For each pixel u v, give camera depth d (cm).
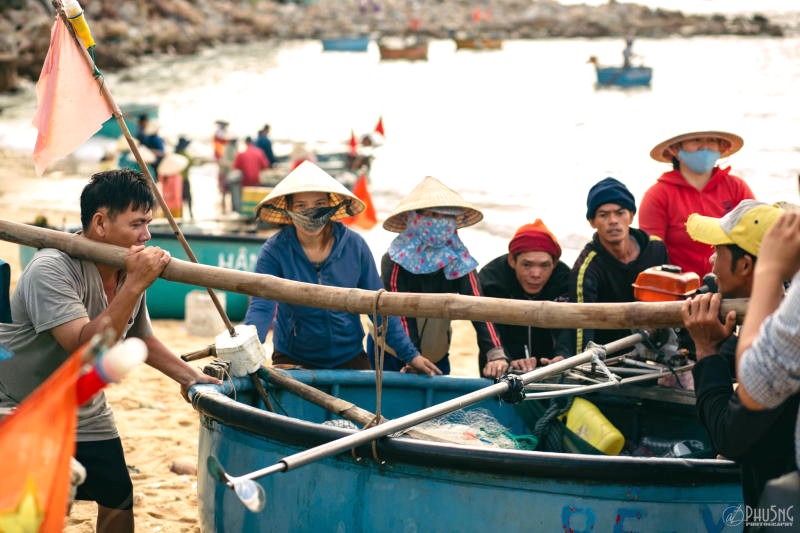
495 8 11525
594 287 480
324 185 474
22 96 4625
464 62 7381
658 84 5556
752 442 274
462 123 3841
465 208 481
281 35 9294
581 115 4112
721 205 579
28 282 356
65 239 362
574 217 1878
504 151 2995
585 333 464
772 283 260
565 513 324
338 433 340
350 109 4375
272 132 3525
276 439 359
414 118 4044
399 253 488
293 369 461
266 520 364
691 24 10869
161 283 1042
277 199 493
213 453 389
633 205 479
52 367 368
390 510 339
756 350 245
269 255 493
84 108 380
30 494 240
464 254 491
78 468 267
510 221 1817
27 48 5181
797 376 242
